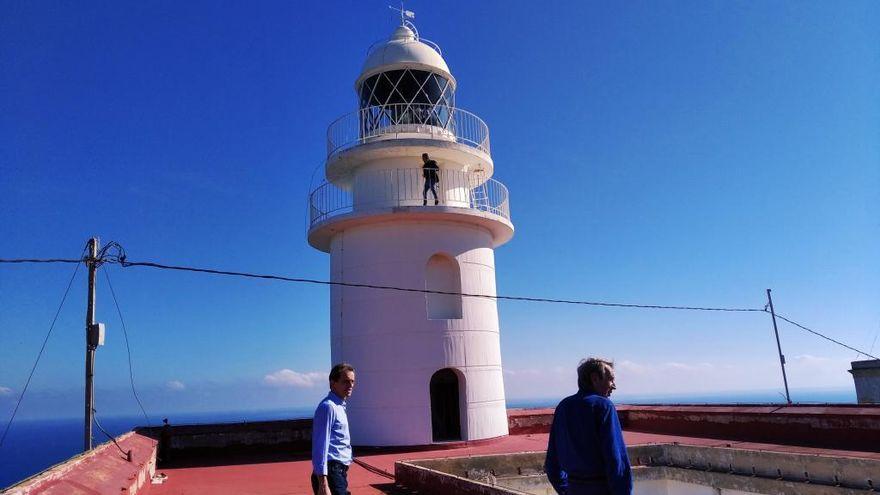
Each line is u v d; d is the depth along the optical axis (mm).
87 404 9586
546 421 19234
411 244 16328
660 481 14523
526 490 13117
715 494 13406
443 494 9219
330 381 6336
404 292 16078
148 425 15680
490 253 17766
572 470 4492
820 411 14203
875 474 10711
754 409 15922
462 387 16031
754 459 12875
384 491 10484
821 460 11648
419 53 17781
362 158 17156
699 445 14266
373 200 17000
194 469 13758
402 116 17328
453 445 15406
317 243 18516
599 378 4719
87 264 10102
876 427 12930
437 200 16609
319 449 5875
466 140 17688
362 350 16078
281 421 16781
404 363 15734
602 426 4383
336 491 5906
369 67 17844
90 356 9789
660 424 18484
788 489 11938
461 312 16375
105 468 7137
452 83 18562
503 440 16516
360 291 16406
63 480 5465
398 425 15398
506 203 17812
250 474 12891
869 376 20750
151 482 11555
